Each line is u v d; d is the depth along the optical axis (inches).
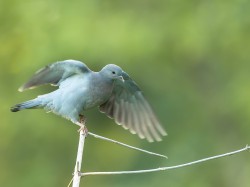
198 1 769.6
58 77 353.1
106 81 353.4
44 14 734.5
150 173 708.0
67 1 735.7
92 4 733.9
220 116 757.9
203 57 767.7
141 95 375.2
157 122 375.2
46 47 696.4
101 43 696.4
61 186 734.5
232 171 728.3
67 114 346.3
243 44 767.1
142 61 716.0
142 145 724.0
